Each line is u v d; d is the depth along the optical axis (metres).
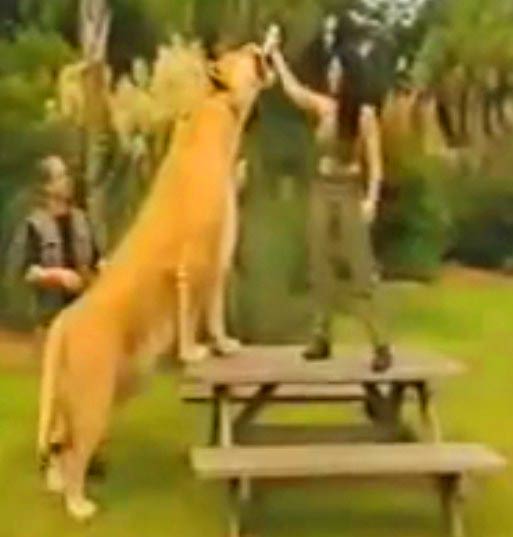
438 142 10.09
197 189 6.37
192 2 9.87
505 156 10.20
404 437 6.51
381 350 6.01
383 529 5.82
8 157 9.53
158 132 9.69
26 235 6.62
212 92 6.67
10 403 7.75
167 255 6.24
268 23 9.88
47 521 5.86
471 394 8.01
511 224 9.97
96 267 6.63
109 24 9.91
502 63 10.38
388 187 9.91
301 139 9.22
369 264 6.18
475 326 9.24
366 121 6.16
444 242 9.95
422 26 10.14
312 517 5.98
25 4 10.01
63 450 5.99
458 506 5.64
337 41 9.78
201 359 6.33
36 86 9.80
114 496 6.23
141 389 6.26
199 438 7.14
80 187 9.53
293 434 6.60
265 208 9.10
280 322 9.12
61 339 5.97
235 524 5.51
